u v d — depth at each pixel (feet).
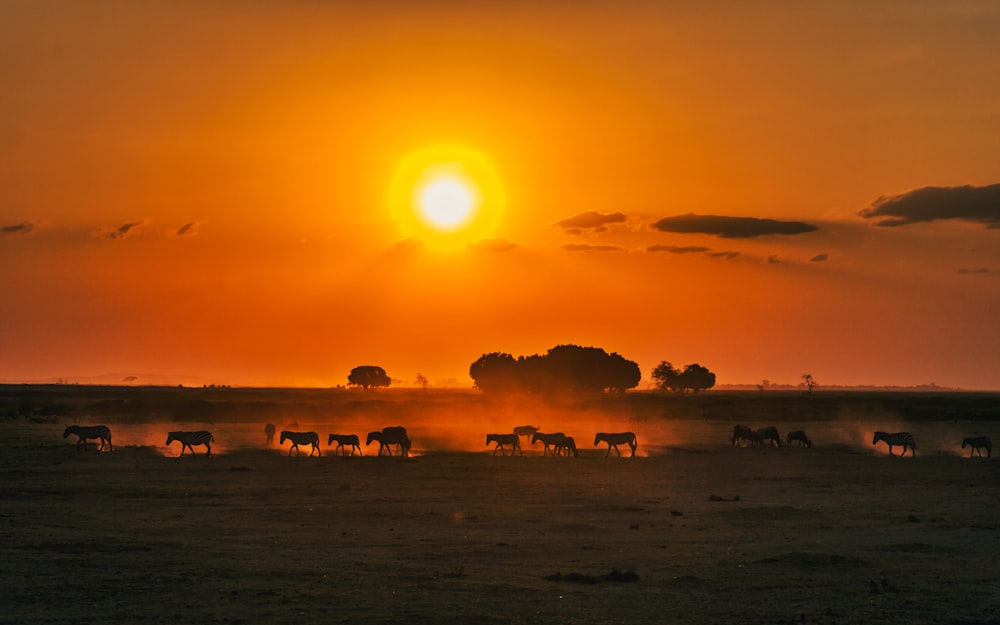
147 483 529.45
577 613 243.40
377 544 345.31
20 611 238.07
